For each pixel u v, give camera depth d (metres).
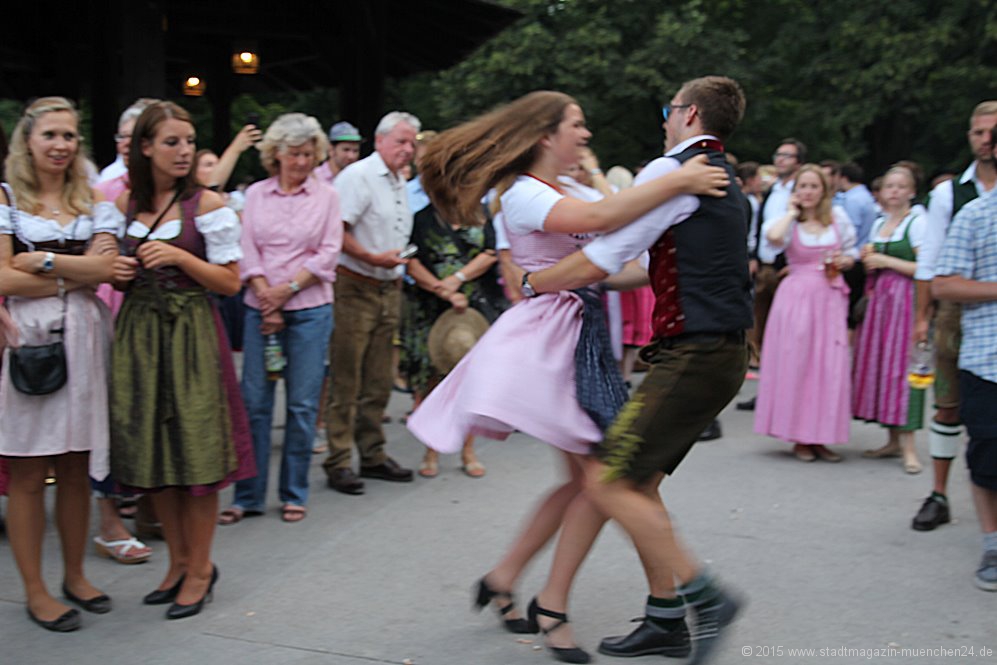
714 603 2.92
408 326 5.62
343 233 4.98
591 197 4.66
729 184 2.97
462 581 3.95
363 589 3.87
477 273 5.25
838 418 5.73
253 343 4.69
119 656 3.28
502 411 3.01
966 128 18.81
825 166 8.61
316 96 22.64
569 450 3.11
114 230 3.51
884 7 17.88
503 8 9.07
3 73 12.57
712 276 2.92
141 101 4.45
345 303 5.11
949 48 17.53
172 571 3.73
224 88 11.16
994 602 3.74
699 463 5.83
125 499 4.76
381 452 5.44
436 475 5.54
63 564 3.73
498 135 3.18
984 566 3.90
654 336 3.08
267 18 9.52
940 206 4.59
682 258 2.94
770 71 21.02
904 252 5.64
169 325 3.48
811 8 20.36
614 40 18.75
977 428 3.85
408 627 3.52
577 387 3.11
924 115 19.16
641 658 3.27
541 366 3.09
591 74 19.23
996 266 3.76
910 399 5.61
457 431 3.10
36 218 3.38
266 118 19.06
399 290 5.32
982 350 3.81
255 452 4.73
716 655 3.22
